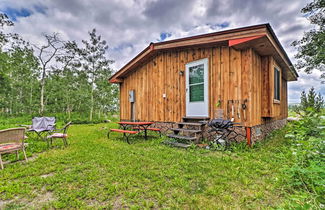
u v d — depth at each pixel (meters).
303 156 2.32
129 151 4.09
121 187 2.32
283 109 8.45
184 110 5.65
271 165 2.94
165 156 3.62
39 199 2.10
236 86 4.43
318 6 4.32
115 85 18.42
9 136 3.28
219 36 4.35
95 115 19.30
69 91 17.97
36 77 19.42
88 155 3.79
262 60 4.94
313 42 4.53
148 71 6.89
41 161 3.46
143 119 7.08
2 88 16.55
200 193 2.15
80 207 1.91
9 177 2.71
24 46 12.44
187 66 5.58
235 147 4.05
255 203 1.93
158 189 2.27
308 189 1.98
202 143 4.74
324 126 2.52
